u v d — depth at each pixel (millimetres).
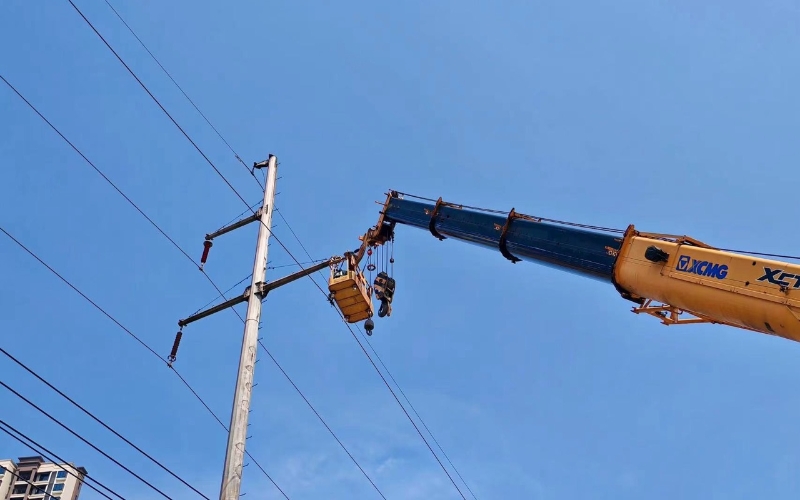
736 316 12172
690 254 13164
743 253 12680
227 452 13375
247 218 18688
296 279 16625
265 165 20188
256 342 15398
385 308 20375
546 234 16562
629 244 14578
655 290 13562
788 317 11367
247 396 14188
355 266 18734
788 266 11688
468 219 19203
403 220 21500
